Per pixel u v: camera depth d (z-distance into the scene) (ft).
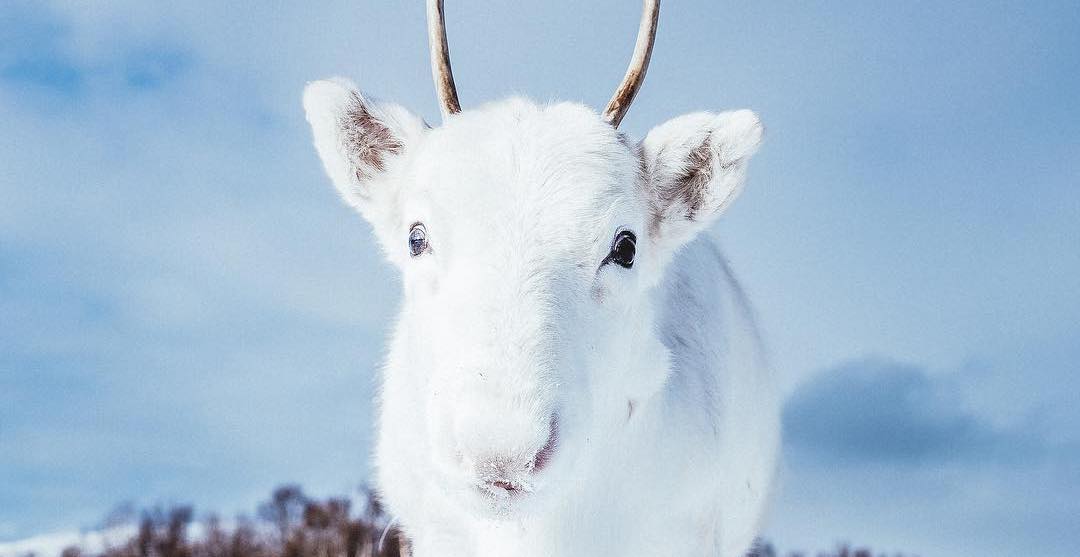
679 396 4.01
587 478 3.70
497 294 3.27
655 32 3.92
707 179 3.75
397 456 4.16
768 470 4.82
